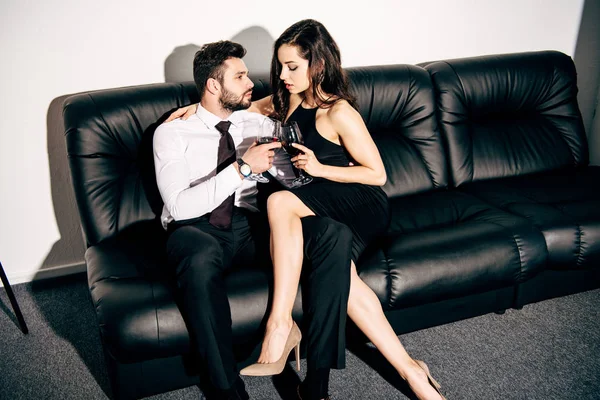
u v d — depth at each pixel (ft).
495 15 8.58
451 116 7.52
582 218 6.32
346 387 5.49
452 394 5.36
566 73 8.13
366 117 7.25
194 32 7.19
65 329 6.63
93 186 6.05
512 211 6.60
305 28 5.57
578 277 6.68
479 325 6.44
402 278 5.48
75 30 6.72
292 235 5.08
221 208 5.71
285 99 6.20
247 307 5.06
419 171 7.34
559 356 5.85
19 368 5.91
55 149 7.22
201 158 6.01
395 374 5.66
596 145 9.38
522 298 6.49
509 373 5.63
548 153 7.95
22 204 7.32
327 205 5.45
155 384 5.31
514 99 7.94
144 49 7.07
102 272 5.34
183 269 4.84
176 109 6.44
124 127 6.22
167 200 5.61
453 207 6.80
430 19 8.28
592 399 5.24
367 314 5.15
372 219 5.76
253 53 7.57
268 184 6.20
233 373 4.80
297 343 5.00
